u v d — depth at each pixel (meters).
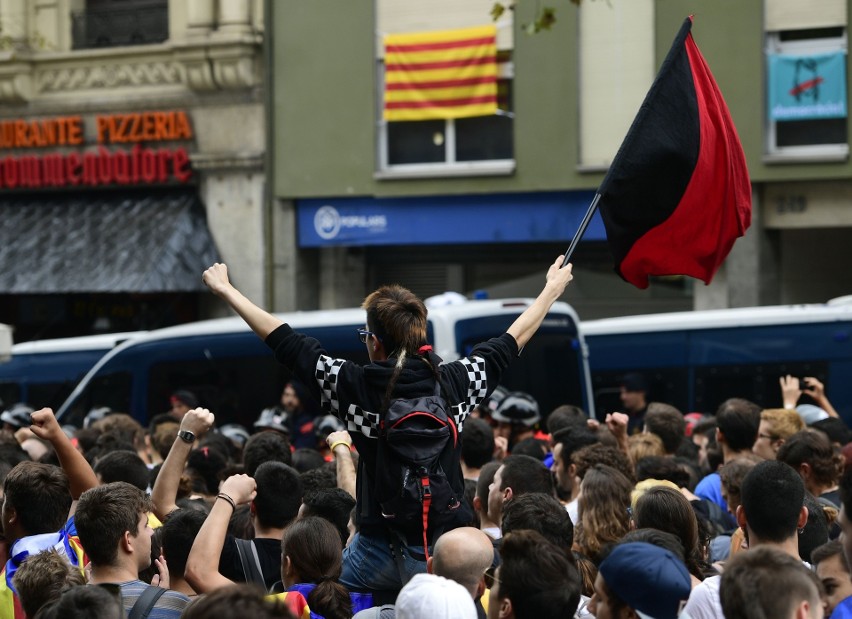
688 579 3.82
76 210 21.91
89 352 18.02
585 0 18.91
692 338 15.98
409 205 20.19
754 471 4.97
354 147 20.36
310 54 20.58
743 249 18.33
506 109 19.58
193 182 21.47
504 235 19.64
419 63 19.77
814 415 10.38
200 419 5.91
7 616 5.26
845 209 17.77
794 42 17.92
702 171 6.30
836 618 4.50
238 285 21.17
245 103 21.11
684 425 8.95
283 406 15.42
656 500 5.26
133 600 4.66
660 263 6.37
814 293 18.78
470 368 4.89
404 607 3.73
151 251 20.50
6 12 22.47
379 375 4.68
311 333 15.09
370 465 4.71
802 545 5.53
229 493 4.88
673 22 18.39
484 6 19.45
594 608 4.05
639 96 18.64
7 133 22.55
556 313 14.59
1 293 21.53
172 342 16.11
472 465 7.71
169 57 21.58
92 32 22.34
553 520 5.11
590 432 7.63
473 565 4.27
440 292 21.31
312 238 20.81
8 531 5.88
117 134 21.83
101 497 4.90
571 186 19.03
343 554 5.17
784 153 18.02
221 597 3.12
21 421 12.95
